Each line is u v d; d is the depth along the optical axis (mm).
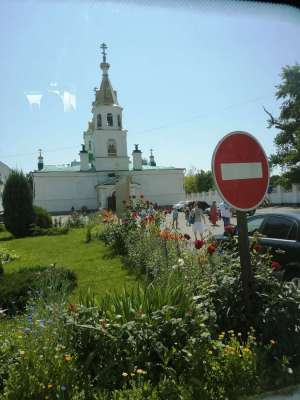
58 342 3783
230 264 4891
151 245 10414
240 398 3543
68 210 60156
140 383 3400
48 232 24734
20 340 3805
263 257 4895
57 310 4203
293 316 4156
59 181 60250
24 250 17641
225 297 4379
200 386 3457
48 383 3307
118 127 63562
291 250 7223
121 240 14125
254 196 4516
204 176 80938
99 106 63031
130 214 14922
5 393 3227
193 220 16844
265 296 4289
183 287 4469
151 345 3684
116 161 62969
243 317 4266
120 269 10852
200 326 3865
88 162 62531
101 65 63875
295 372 3900
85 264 12109
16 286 6945
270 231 7824
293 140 43219
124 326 3719
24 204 24938
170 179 65062
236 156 4488
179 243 8828
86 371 3557
